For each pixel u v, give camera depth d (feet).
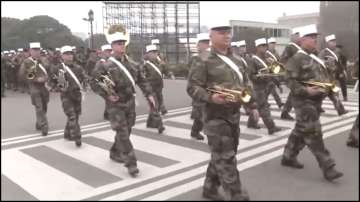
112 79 19.90
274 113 39.32
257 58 29.19
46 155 25.11
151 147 26.78
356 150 24.44
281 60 30.25
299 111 18.47
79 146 27.27
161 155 24.62
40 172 21.36
